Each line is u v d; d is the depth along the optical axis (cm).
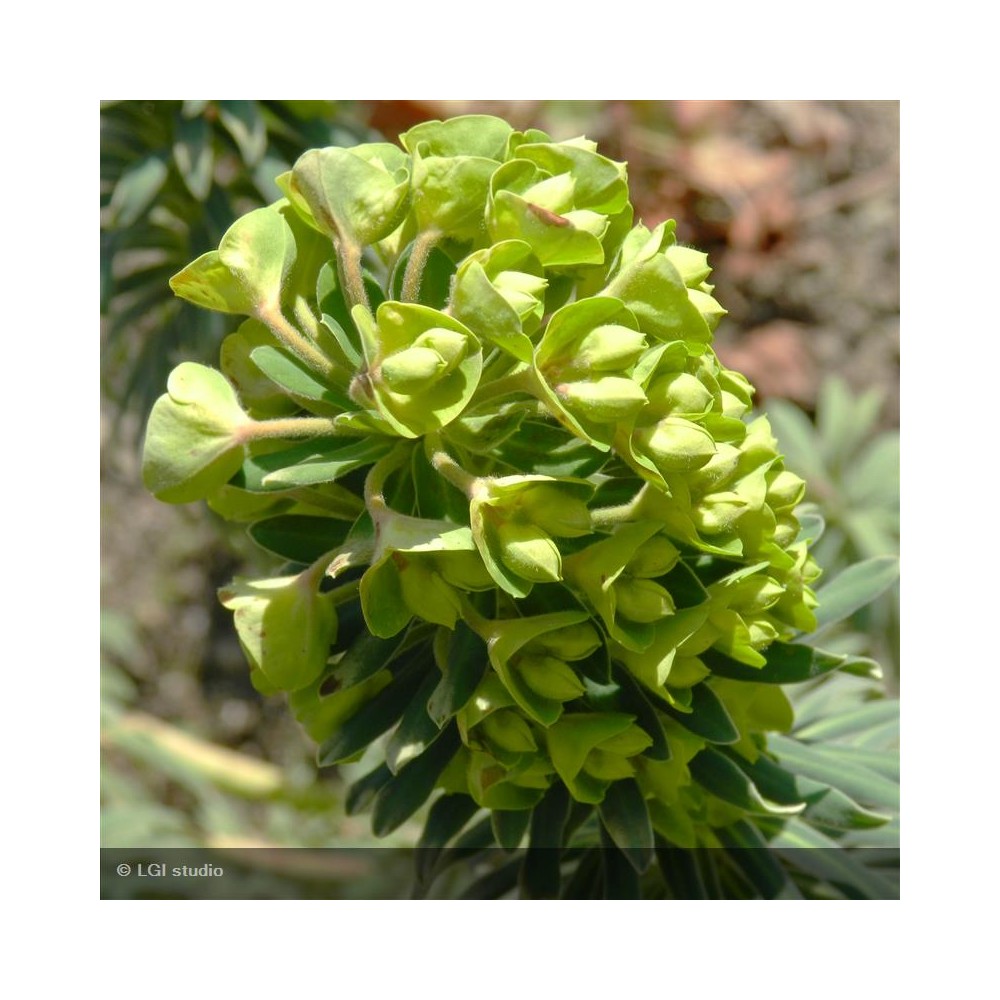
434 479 35
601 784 37
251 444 36
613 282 35
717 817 41
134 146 61
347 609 37
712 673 38
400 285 37
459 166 35
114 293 64
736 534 35
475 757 36
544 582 34
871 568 43
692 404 34
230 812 76
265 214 35
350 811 41
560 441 35
